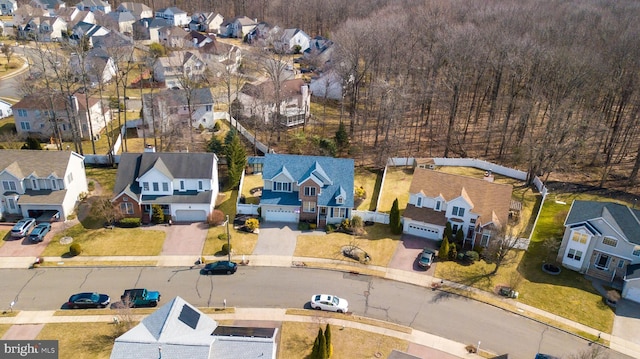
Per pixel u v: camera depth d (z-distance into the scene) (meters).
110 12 157.75
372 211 61.44
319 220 59.62
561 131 72.62
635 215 52.47
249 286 49.00
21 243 53.66
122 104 95.00
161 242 55.28
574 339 43.88
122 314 41.75
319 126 91.06
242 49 138.00
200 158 60.81
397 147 83.19
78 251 52.16
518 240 55.16
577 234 51.97
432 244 56.91
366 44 95.50
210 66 113.75
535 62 83.81
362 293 48.66
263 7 171.50
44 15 144.25
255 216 60.62
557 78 80.19
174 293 47.50
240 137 84.25
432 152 82.44
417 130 90.81
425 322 45.16
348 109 101.06
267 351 33.66
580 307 47.66
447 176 58.81
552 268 52.59
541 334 44.34
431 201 58.03
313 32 159.50
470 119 95.25
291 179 59.97
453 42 88.75
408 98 86.62
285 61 126.88
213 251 54.06
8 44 122.38
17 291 46.88
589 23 106.62
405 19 112.94
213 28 163.38
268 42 141.12
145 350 32.91
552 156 71.31
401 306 47.06
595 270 52.22
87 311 44.72
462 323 45.25
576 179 75.12
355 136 86.94
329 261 53.25
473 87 99.69
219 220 59.09
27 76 104.94
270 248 55.03
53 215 57.97
